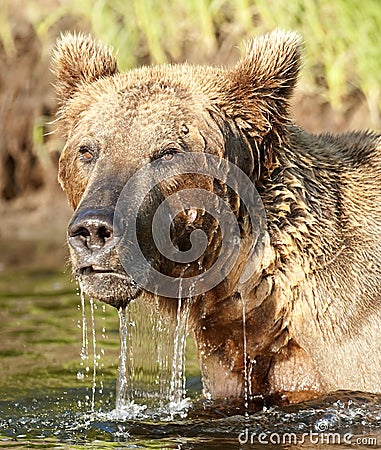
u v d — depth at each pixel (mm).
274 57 9648
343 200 9914
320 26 19141
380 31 19016
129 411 10039
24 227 20750
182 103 9273
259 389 10125
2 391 10867
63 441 8969
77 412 10039
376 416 9180
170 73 9609
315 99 19547
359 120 19375
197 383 11258
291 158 9773
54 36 20953
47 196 21578
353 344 9492
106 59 10141
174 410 9977
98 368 11727
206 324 9914
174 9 19828
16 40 21531
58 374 11508
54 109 21219
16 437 9141
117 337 13039
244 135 9492
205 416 9695
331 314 9500
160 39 19703
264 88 9609
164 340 10305
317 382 9875
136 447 8703
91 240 8453
